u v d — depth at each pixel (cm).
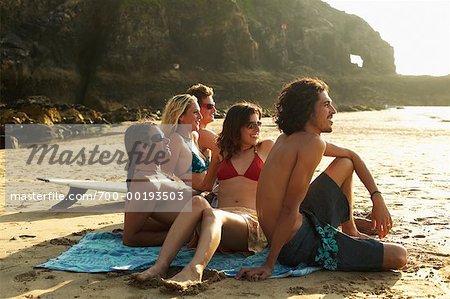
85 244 528
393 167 1280
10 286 415
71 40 6047
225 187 518
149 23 6475
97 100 5966
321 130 450
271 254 439
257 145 522
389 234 590
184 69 6800
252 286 412
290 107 450
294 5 9300
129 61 6306
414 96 9206
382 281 430
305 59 8650
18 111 3030
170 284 387
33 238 582
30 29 5812
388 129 2986
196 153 600
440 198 831
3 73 5344
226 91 6919
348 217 487
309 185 475
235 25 7212
